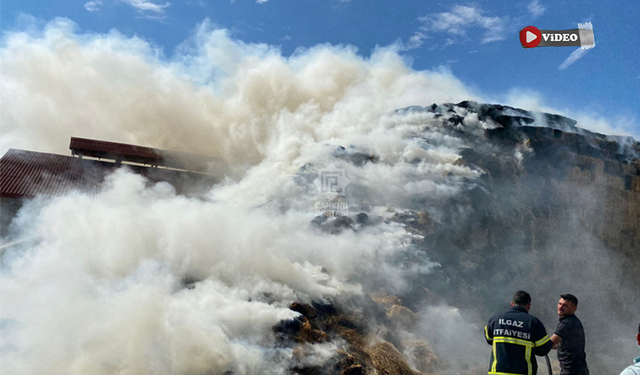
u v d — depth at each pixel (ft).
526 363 16.67
